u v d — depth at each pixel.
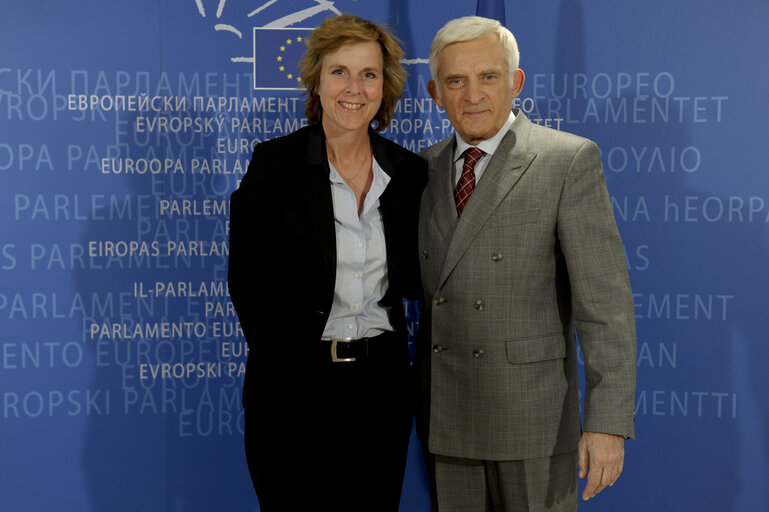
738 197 2.12
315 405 1.55
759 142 2.10
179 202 2.16
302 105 2.16
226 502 2.22
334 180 1.52
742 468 2.16
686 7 2.10
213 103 2.14
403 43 2.08
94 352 2.17
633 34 2.12
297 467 1.57
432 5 2.15
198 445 2.21
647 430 2.19
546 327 1.50
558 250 1.54
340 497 1.61
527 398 1.47
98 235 2.15
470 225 1.50
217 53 2.13
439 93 1.57
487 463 1.56
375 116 1.64
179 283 2.17
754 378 2.14
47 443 2.18
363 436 1.58
